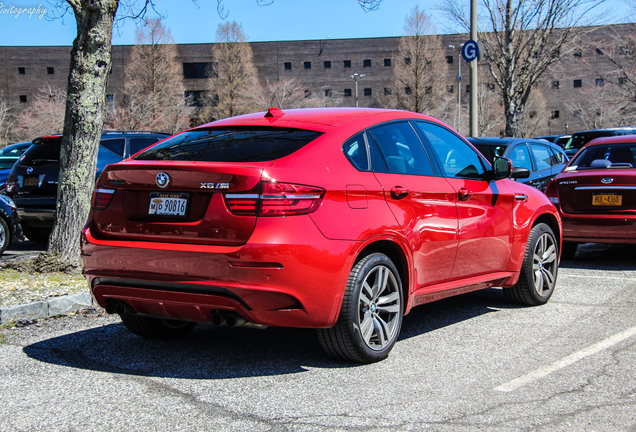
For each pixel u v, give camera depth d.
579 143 23.59
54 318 5.59
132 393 3.71
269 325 3.82
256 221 3.67
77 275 7.15
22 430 3.21
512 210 5.60
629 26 41.03
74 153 7.38
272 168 3.76
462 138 5.43
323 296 3.83
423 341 4.79
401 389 3.74
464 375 3.98
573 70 76.56
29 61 80.00
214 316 3.85
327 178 3.94
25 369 4.16
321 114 4.55
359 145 4.32
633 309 5.72
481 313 5.69
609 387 3.71
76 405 3.53
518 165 10.09
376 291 4.22
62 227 7.37
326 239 3.82
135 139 10.54
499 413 3.35
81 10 7.29
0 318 5.32
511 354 4.41
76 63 7.29
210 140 4.27
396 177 4.45
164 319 4.80
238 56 79.00
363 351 4.12
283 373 4.05
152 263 3.89
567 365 4.14
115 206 4.11
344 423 3.24
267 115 4.61
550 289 6.07
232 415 3.36
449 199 4.86
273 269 3.65
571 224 8.20
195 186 3.80
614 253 9.35
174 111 74.50
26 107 80.12
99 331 5.14
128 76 74.62
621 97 47.69
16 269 7.28
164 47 74.06
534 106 76.56
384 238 4.19
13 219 9.40
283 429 3.17
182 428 3.20
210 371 4.11
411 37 75.94
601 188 8.00
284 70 84.44
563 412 3.35
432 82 76.00
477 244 5.14
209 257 3.70
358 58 83.88
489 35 28.89
